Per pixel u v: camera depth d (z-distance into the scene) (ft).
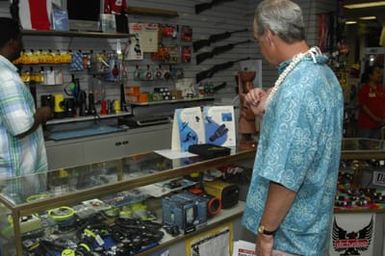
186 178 7.00
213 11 18.16
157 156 6.64
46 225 5.53
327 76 4.37
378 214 7.72
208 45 17.92
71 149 11.81
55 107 12.19
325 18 18.69
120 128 13.25
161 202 6.52
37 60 11.71
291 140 3.98
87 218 6.04
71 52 12.85
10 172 6.97
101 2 13.02
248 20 20.17
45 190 5.19
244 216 4.98
